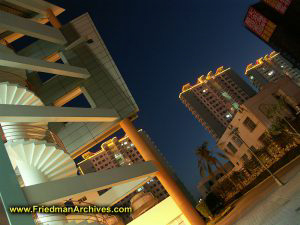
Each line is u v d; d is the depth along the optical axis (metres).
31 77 19.88
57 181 9.18
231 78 108.25
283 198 15.23
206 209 41.00
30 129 11.58
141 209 20.56
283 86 40.97
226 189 51.78
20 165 10.72
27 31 16.09
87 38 21.03
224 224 23.86
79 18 21.72
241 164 53.06
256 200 23.62
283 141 37.47
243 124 44.81
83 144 18.20
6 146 10.41
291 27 58.81
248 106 41.47
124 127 18.34
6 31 20.19
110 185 11.49
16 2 19.38
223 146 55.53
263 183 36.94
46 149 10.78
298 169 22.50
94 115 13.77
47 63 15.27
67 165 11.41
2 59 12.44
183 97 105.31
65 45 20.64
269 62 116.06
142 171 14.68
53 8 22.06
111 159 97.62
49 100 19.17
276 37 61.12
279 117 38.22
